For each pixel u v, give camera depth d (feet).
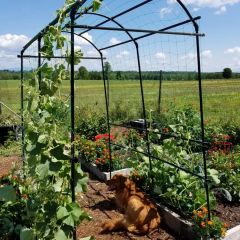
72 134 6.35
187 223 8.39
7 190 6.56
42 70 6.41
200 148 15.46
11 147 17.84
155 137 11.71
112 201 10.74
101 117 20.26
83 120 20.18
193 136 17.06
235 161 11.77
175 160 10.22
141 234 8.68
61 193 6.30
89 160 14.47
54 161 5.96
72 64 6.35
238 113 33.30
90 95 47.01
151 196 10.33
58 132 6.25
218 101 45.85
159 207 9.46
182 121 17.04
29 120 6.37
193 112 19.10
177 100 37.06
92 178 13.38
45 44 7.25
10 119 19.80
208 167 11.40
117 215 9.85
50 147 6.00
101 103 37.99
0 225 7.70
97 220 9.54
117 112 28.02
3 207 7.86
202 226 7.79
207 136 17.19
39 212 6.47
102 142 14.98
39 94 6.36
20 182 8.20
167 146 10.28
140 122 22.09
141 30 8.65
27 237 6.11
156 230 8.86
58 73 6.30
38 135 6.06
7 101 24.53
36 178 6.54
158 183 10.14
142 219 8.75
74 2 6.35
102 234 8.75
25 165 8.74
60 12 6.45
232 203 9.99
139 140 15.85
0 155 16.75
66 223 5.82
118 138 18.40
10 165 15.02
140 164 11.57
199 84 8.08
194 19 8.08
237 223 8.80
